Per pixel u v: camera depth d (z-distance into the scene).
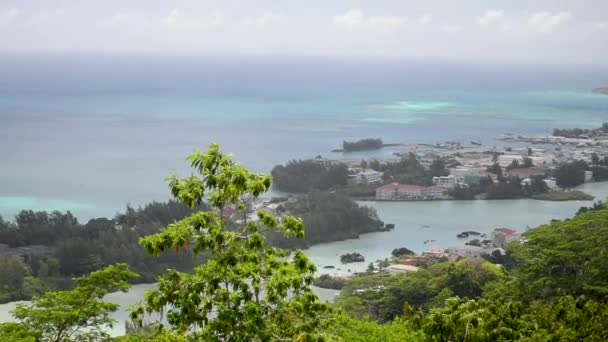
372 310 45.19
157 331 14.93
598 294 29.80
